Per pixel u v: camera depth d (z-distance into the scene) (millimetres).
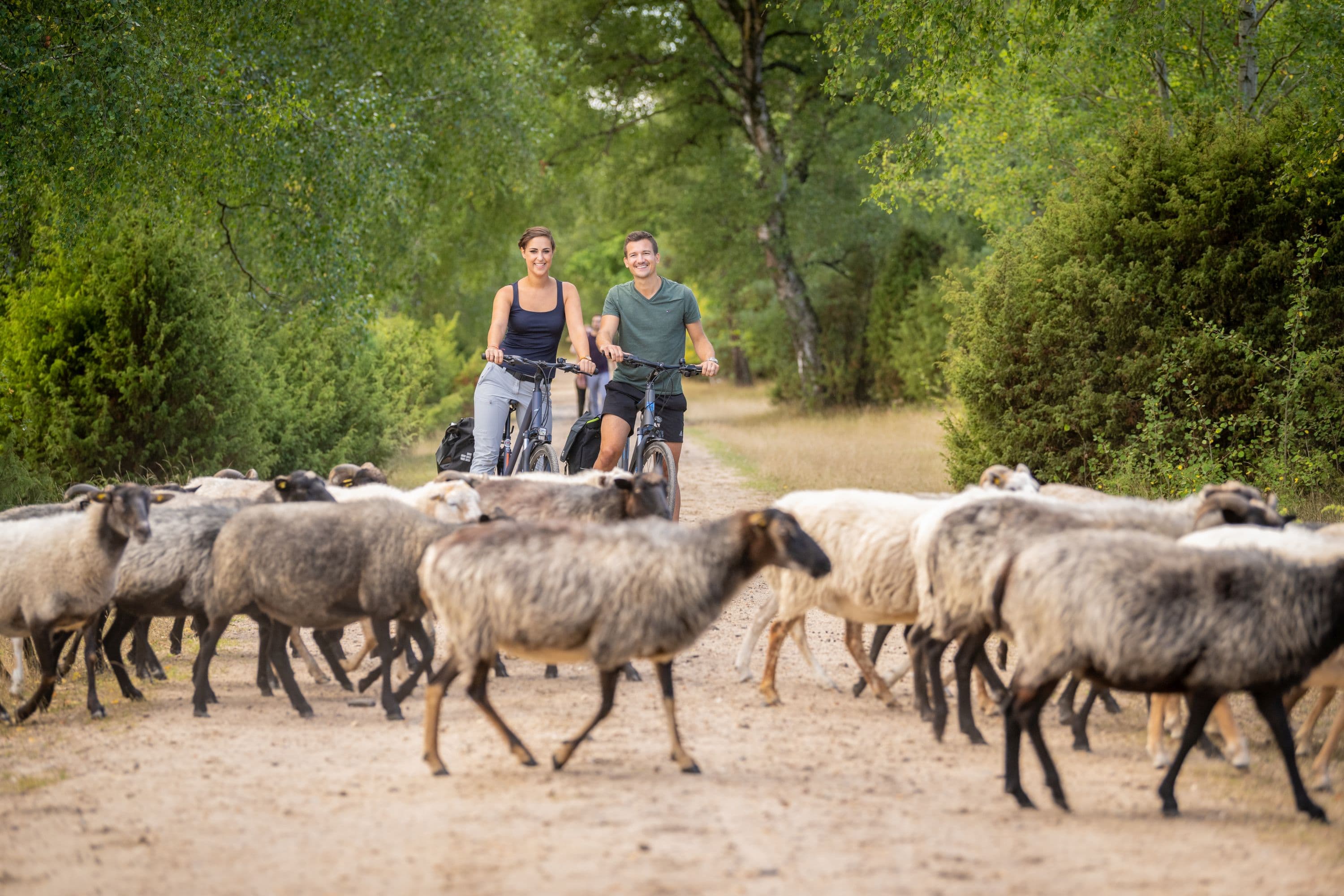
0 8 14609
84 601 8086
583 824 5684
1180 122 17266
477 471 11078
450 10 26141
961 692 7332
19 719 8062
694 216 37844
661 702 8375
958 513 7230
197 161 18750
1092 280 16375
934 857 5273
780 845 5410
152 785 6469
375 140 22109
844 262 41250
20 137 15148
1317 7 18422
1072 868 5160
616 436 10945
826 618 12156
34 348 17109
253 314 22062
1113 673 5957
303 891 4906
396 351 31344
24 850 5449
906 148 19188
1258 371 14875
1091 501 9008
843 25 18688
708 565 6477
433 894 4836
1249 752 7422
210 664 9938
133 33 15914
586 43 37969
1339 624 5938
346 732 7621
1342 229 15070
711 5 38875
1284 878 5062
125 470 17391
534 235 11125
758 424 37625
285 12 20844
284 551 7754
